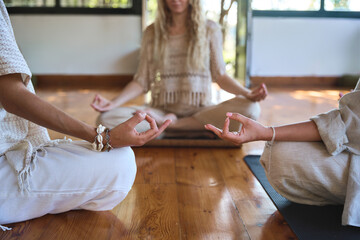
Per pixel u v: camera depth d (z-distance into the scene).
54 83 6.08
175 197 1.41
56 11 5.92
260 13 5.69
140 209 1.29
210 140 2.12
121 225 1.17
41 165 1.07
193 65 2.12
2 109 1.05
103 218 1.21
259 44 5.77
